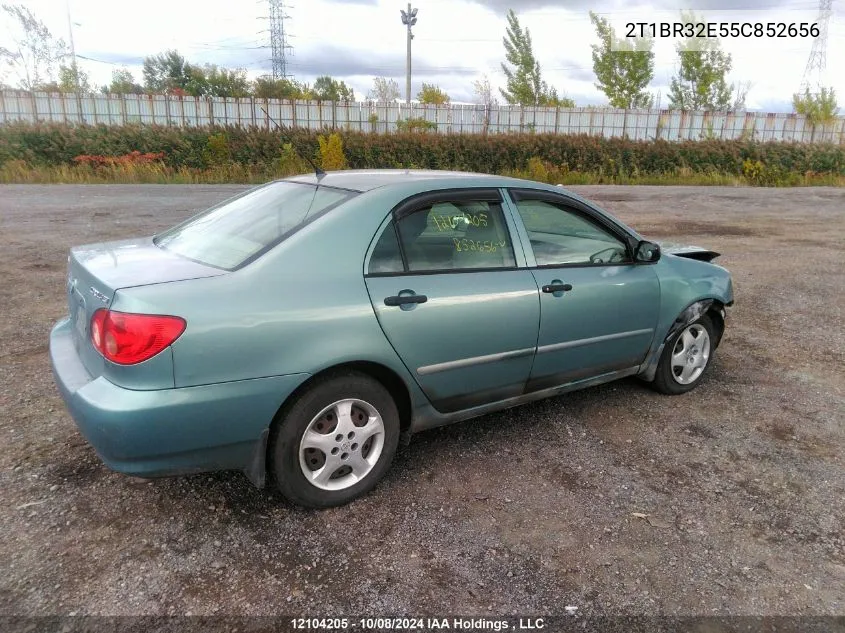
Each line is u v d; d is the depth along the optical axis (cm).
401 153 2592
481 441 393
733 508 327
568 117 3041
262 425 283
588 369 409
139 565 268
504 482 345
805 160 2895
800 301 755
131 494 319
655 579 271
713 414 442
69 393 275
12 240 964
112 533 288
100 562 268
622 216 1505
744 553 291
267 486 333
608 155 2794
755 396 475
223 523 299
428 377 331
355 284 303
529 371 374
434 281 328
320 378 298
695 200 1936
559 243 389
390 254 319
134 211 1316
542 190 388
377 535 295
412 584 263
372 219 318
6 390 434
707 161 2883
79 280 306
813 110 3206
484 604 253
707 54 3728
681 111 3094
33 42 3809
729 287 482
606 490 340
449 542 291
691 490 343
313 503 308
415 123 2812
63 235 1016
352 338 297
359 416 317
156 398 259
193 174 2234
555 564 279
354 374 308
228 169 2272
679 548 293
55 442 365
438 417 349
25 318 591
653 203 1817
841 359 560
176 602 248
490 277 349
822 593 266
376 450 323
